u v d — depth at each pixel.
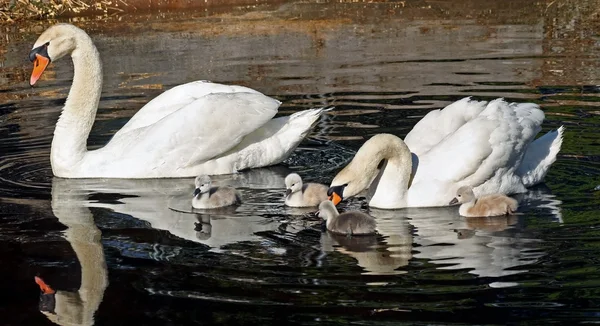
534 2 30.02
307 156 16.11
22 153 16.48
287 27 27.25
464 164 13.28
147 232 12.35
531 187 14.04
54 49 15.65
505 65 22.00
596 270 10.47
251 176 15.34
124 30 27.34
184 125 15.39
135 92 20.42
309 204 13.46
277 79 21.31
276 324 9.35
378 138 12.93
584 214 12.53
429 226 12.34
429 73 21.44
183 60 23.47
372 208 13.32
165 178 15.37
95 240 12.04
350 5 30.23
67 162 15.28
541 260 10.85
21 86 21.23
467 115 14.22
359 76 21.38
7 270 11.06
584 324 9.19
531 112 14.05
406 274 10.55
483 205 12.62
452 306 9.65
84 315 9.76
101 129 17.75
